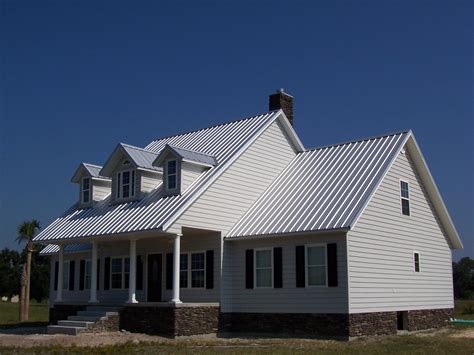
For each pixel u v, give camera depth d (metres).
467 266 82.75
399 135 26.48
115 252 29.56
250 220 25.22
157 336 22.42
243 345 19.67
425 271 26.83
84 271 31.86
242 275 24.66
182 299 25.83
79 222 27.45
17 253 99.88
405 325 24.94
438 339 21.20
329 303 21.86
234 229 25.03
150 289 27.22
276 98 30.47
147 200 25.83
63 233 27.14
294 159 29.38
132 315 23.75
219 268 24.62
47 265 94.81
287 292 23.16
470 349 18.45
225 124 31.38
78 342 20.42
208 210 24.31
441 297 28.00
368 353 17.08
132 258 24.19
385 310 23.36
